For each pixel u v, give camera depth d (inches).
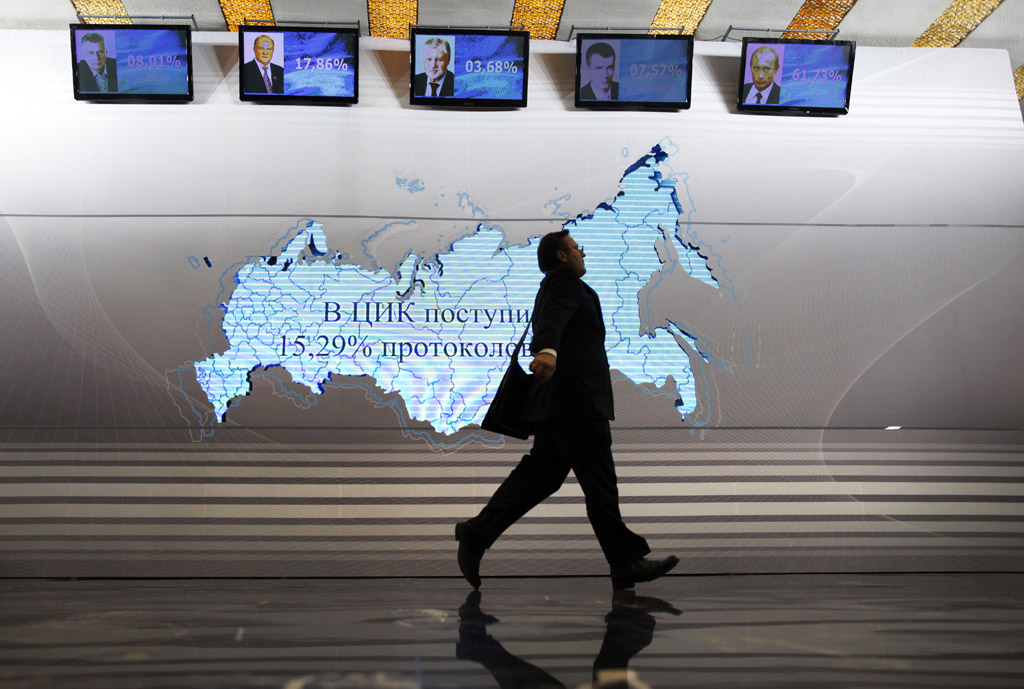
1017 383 139.7
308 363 134.8
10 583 115.0
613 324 139.5
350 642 57.9
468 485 131.0
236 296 136.5
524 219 143.6
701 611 76.2
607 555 95.4
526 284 140.8
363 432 132.5
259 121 144.0
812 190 146.9
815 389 137.9
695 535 129.9
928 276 143.8
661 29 163.2
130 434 129.4
